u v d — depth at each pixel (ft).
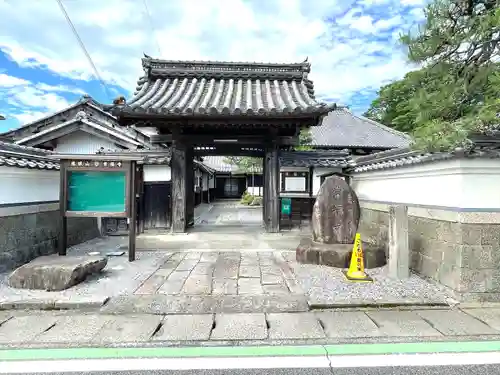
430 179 15.69
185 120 25.09
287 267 17.87
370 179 23.22
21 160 17.88
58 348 9.75
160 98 27.45
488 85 13.00
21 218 18.19
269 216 28.63
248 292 14.12
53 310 12.52
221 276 16.38
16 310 12.44
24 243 18.42
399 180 18.81
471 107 13.51
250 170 75.51
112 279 15.74
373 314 12.12
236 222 38.47
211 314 12.06
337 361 9.20
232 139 28.40
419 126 13.84
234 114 23.35
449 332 10.74
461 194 13.34
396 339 10.31
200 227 33.01
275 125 26.50
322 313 12.20
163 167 29.35
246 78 31.55
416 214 16.70
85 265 15.24
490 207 13.29
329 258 17.85
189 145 29.40
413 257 17.02
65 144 35.01
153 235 27.81
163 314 12.08
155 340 10.21
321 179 29.37
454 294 13.46
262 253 21.40
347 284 14.90
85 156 18.81
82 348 9.75
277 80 31.68
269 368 8.89
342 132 66.54
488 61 12.95
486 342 10.14
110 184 19.36
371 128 69.51
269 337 10.40
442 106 13.26
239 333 10.64
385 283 15.03
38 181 19.80
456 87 13.08
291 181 30.60
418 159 15.46
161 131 30.19
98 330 10.84
